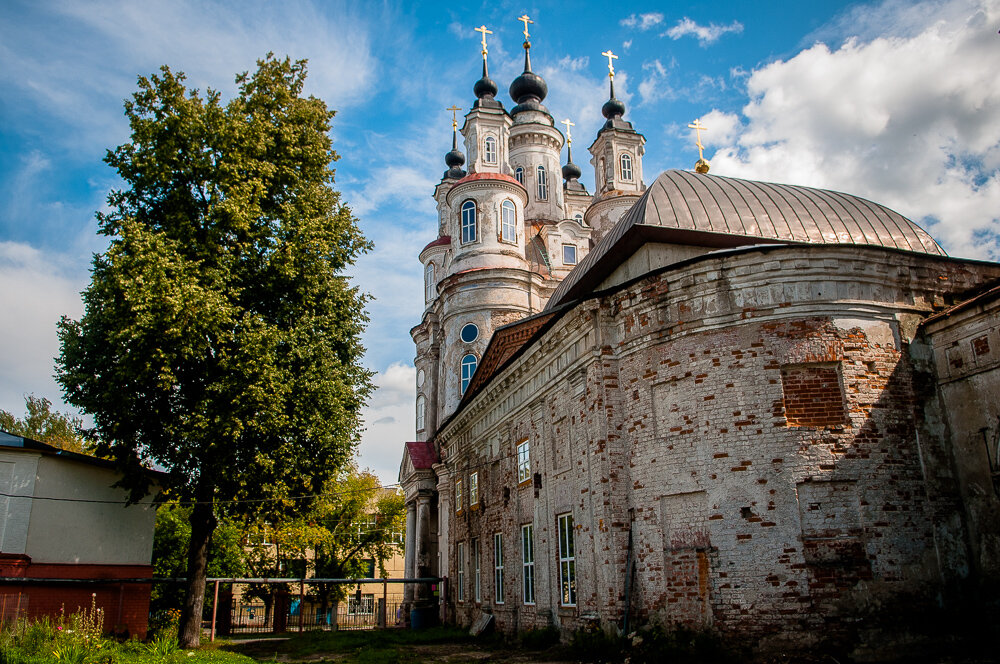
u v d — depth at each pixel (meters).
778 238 19.41
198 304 19.53
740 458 15.83
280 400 20.69
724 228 19.55
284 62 24.66
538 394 23.22
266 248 22.50
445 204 57.94
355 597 57.28
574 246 46.34
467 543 31.19
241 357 20.45
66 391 21.19
